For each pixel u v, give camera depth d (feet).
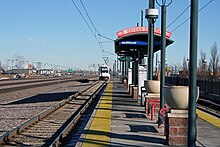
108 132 43.04
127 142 37.09
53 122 65.82
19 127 53.72
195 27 28.86
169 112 36.04
